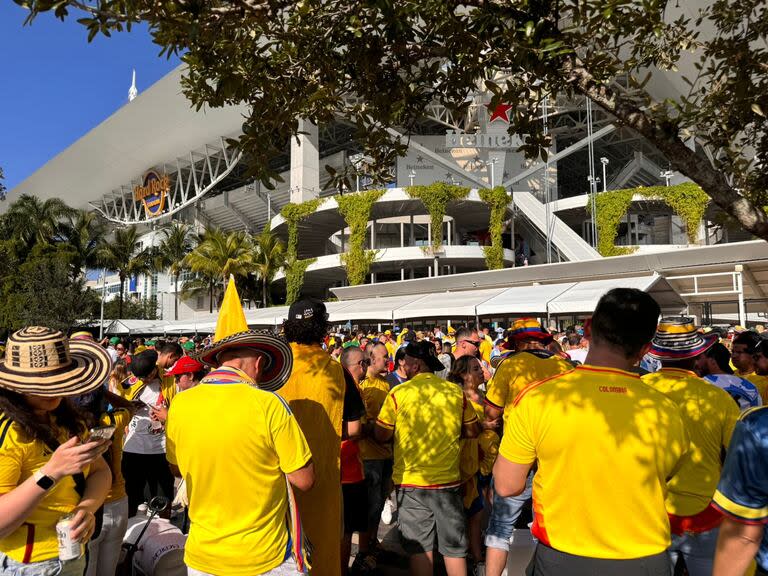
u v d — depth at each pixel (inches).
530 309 705.6
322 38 136.0
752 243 775.1
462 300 829.8
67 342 88.9
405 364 173.2
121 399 126.4
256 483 88.4
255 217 2573.8
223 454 87.4
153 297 2923.2
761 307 986.7
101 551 126.5
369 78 149.9
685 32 175.8
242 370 100.7
